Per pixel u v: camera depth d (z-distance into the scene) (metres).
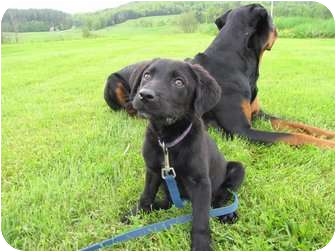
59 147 0.90
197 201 0.59
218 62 0.97
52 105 1.27
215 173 0.67
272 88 1.39
